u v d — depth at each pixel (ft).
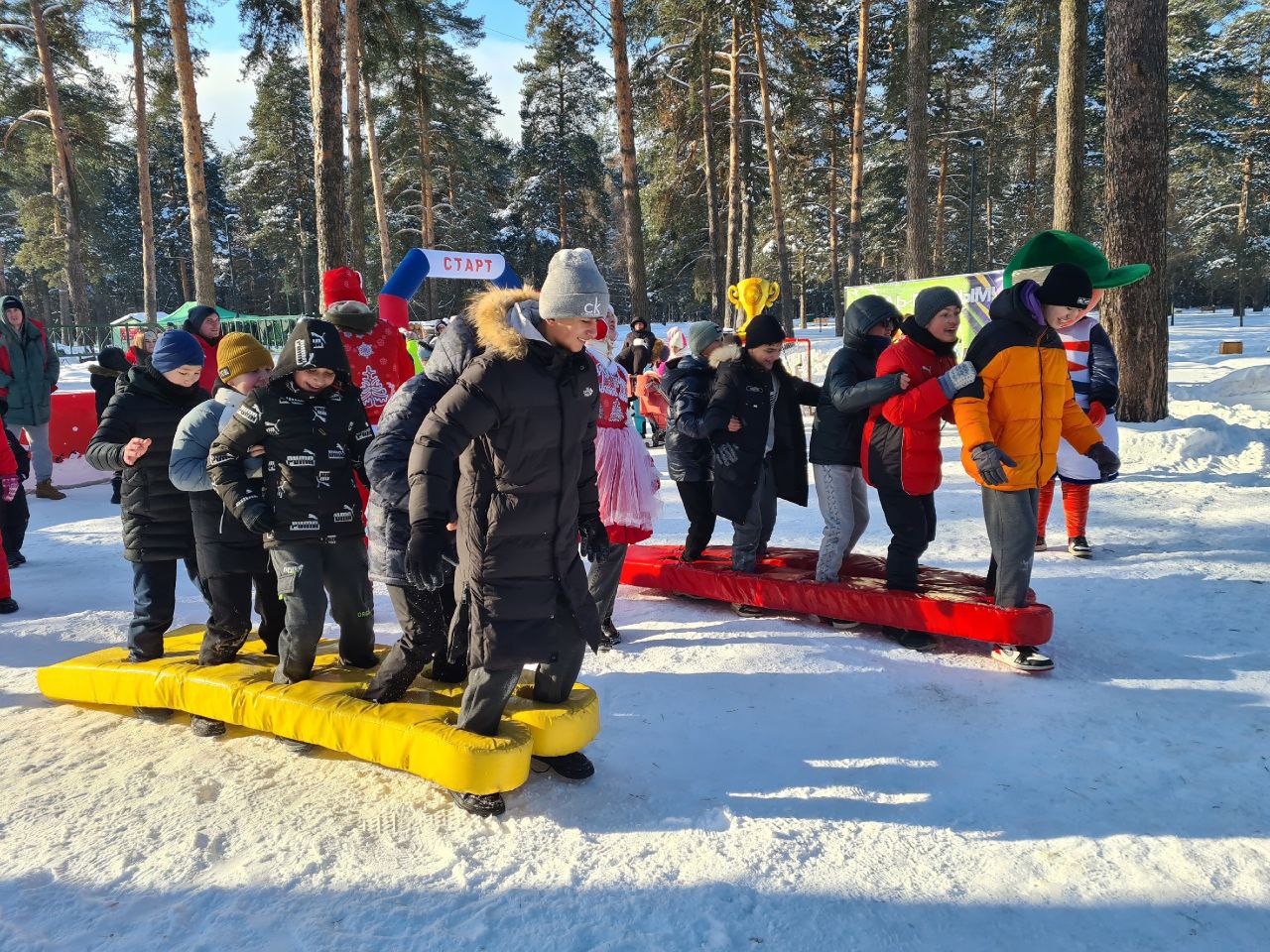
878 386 13.83
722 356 15.94
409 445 10.39
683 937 7.30
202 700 11.46
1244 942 7.15
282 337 95.91
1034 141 130.82
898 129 126.31
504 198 161.27
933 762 10.37
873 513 25.84
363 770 10.46
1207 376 57.88
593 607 9.61
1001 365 12.75
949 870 8.23
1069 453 18.78
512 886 8.09
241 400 11.53
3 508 19.39
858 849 8.59
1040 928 7.40
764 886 8.03
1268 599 15.74
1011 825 8.96
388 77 103.19
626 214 70.23
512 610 9.07
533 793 9.82
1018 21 113.29
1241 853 8.34
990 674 13.08
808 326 159.94
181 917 7.61
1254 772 9.87
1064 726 11.22
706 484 17.28
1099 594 16.60
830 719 11.66
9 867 8.46
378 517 10.62
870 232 144.77
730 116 96.02
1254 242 159.02
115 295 220.84
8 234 184.24
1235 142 148.97
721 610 16.89
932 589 15.19
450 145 130.82
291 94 146.41
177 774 10.44
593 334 9.15
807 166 120.67
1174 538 20.38
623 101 69.15
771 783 9.94
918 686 12.71
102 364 29.14
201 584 12.41
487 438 8.93
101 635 16.08
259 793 9.91
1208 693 12.03
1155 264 32.22
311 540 10.92
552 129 152.46
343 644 12.07
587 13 68.33
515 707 10.43
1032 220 137.39
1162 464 29.25
